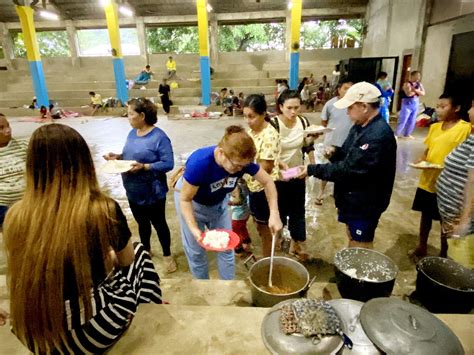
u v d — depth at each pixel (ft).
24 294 3.66
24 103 51.24
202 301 6.95
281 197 8.63
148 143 8.72
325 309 4.84
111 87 53.83
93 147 26.00
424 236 9.38
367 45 50.52
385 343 4.32
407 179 16.44
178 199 7.32
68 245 3.52
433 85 29.68
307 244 10.77
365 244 7.70
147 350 4.96
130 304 4.75
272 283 6.34
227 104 43.32
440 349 4.22
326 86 45.16
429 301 6.24
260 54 57.88
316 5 51.98
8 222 3.71
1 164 8.32
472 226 6.61
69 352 4.25
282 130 8.75
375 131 6.72
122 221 4.04
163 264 9.92
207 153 6.09
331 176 7.34
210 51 56.85
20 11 43.42
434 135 8.92
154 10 54.03
